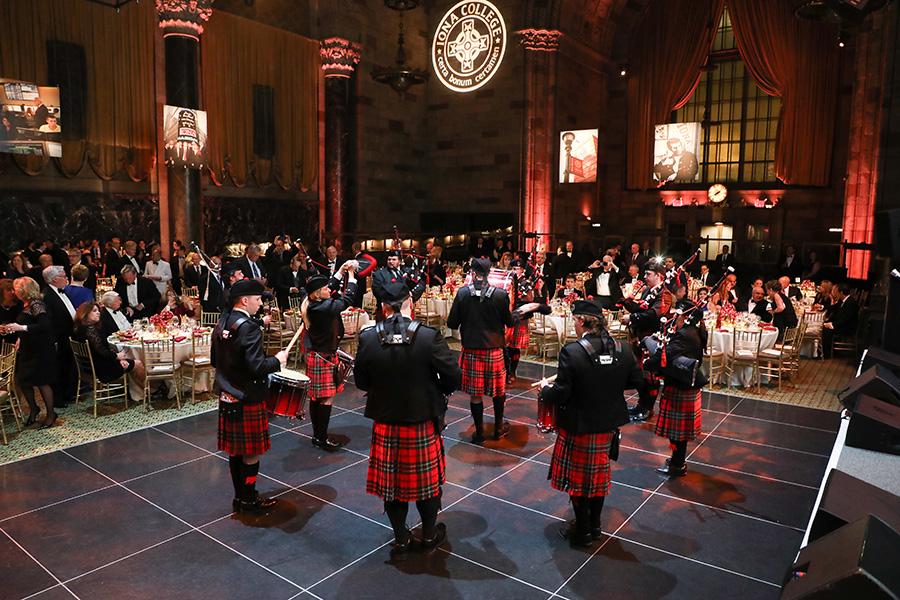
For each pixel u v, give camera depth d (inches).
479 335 260.2
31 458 247.3
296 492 219.5
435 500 178.5
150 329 333.4
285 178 776.9
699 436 280.5
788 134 839.1
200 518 200.2
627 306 310.7
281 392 210.4
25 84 536.7
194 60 621.0
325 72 820.0
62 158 571.5
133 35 614.9
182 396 329.7
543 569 173.5
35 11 546.6
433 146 981.8
